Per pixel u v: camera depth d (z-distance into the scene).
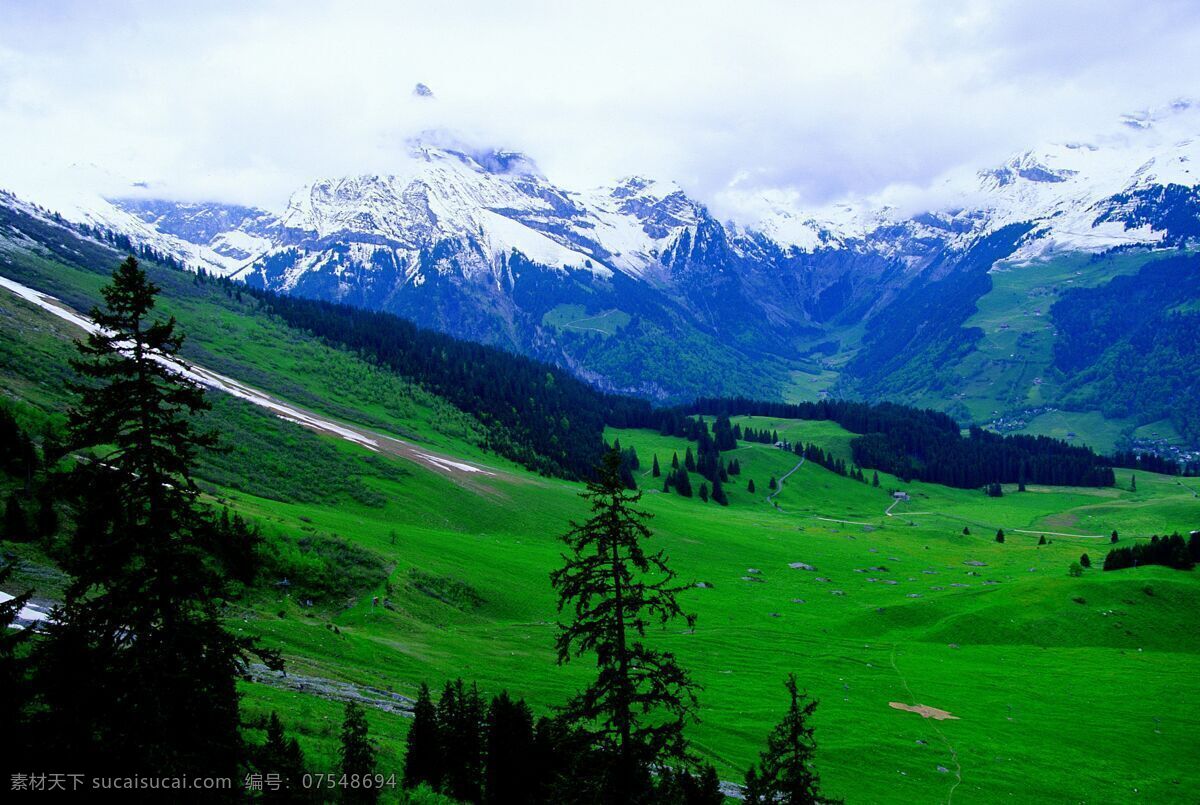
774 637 112.75
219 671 21.92
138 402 21.44
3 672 20.14
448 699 44.16
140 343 21.84
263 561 76.56
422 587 91.75
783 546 183.88
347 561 87.00
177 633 21.58
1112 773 74.75
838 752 71.56
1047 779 72.06
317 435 150.25
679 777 41.41
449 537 123.19
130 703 20.33
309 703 47.53
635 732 26.09
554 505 173.38
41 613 47.25
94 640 21.00
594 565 25.41
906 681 97.94
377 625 76.94
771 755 38.59
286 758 30.42
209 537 22.61
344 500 125.56
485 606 97.00
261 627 63.84
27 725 20.50
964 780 69.56
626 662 25.66
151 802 19.83
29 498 64.06
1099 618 124.50
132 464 21.17
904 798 64.19
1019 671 105.69
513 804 41.00
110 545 20.72
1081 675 104.25
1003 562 185.25
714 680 88.94
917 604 131.88
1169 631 123.00
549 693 69.81
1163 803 69.81
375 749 41.81
